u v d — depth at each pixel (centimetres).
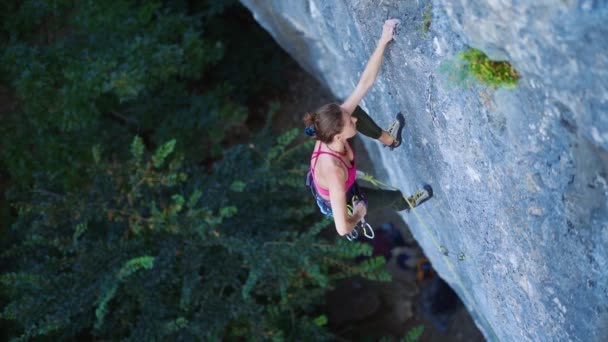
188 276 706
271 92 1083
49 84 824
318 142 348
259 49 1012
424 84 347
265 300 864
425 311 967
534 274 338
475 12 263
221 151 898
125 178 751
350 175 349
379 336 955
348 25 421
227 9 995
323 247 720
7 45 880
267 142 873
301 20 582
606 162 256
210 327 711
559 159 279
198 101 895
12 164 848
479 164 338
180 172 799
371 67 361
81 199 729
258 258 702
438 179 400
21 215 789
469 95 312
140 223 739
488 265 393
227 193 804
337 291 956
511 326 407
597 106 240
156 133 901
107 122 904
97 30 842
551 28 232
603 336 301
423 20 320
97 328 689
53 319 657
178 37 936
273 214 803
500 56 275
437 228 470
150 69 803
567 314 323
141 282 701
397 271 982
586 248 288
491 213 354
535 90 271
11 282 666
